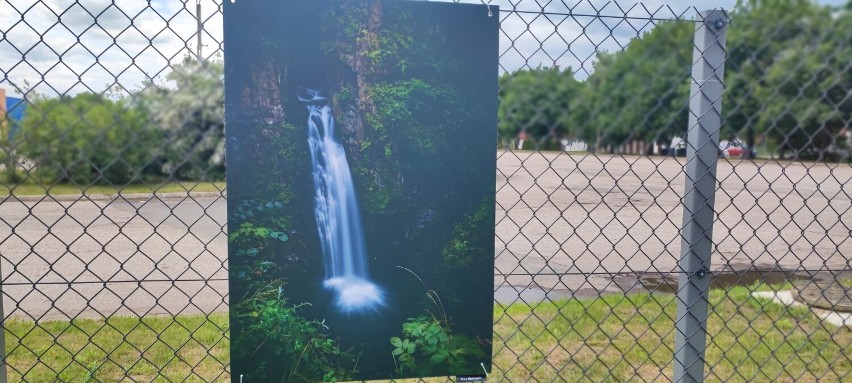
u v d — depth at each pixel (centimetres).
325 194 202
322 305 208
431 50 204
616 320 464
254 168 196
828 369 336
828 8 1023
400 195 207
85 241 818
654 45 315
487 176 212
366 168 204
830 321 462
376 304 211
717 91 224
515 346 400
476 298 218
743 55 788
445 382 317
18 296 548
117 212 1082
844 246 862
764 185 1636
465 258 214
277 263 202
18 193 1223
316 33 196
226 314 486
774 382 341
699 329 237
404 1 201
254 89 194
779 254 798
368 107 201
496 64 208
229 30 191
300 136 198
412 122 205
